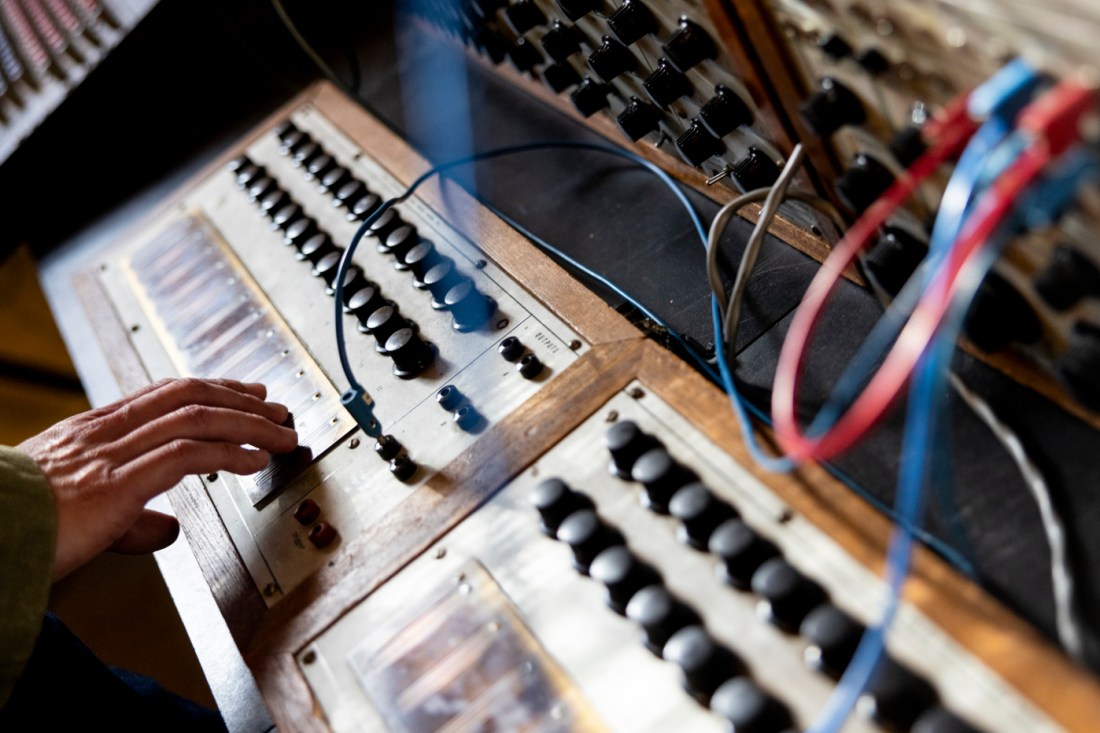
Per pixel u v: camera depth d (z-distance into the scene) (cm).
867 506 62
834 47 61
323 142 133
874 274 69
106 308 131
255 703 83
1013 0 47
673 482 68
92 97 156
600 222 109
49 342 211
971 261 52
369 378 97
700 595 63
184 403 92
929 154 58
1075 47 44
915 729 51
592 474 73
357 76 153
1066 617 56
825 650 56
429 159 117
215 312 117
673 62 75
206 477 98
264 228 125
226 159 145
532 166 122
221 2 159
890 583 56
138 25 153
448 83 143
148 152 161
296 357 104
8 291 202
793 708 56
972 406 70
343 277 94
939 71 55
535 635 67
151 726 95
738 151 87
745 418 70
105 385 121
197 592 93
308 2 164
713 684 58
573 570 69
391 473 85
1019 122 48
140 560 168
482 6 111
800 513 64
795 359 59
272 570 84
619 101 103
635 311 95
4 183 158
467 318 94
